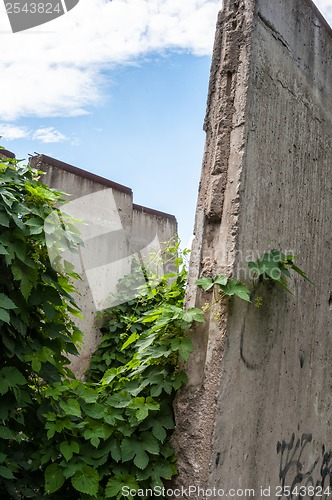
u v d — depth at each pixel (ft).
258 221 9.57
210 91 9.80
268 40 10.12
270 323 9.80
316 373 11.30
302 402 10.74
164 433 8.60
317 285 11.58
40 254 8.92
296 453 10.46
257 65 9.70
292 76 10.96
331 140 12.59
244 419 9.04
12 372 8.02
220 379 8.54
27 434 8.50
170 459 8.63
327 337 11.84
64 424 8.26
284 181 10.49
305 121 11.42
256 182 9.55
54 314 8.77
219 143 9.43
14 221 8.25
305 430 10.80
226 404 8.63
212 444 8.36
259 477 9.34
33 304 8.63
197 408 8.63
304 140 11.34
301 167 11.17
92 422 8.68
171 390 8.91
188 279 9.28
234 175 9.20
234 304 8.88
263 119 9.84
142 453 8.43
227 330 8.69
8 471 7.50
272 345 9.86
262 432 9.46
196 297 9.09
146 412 8.46
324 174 12.16
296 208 10.89
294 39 11.13
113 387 9.71
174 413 8.86
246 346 9.13
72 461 8.22
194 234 9.43
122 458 8.33
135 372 9.27
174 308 8.87
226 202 9.20
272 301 9.86
